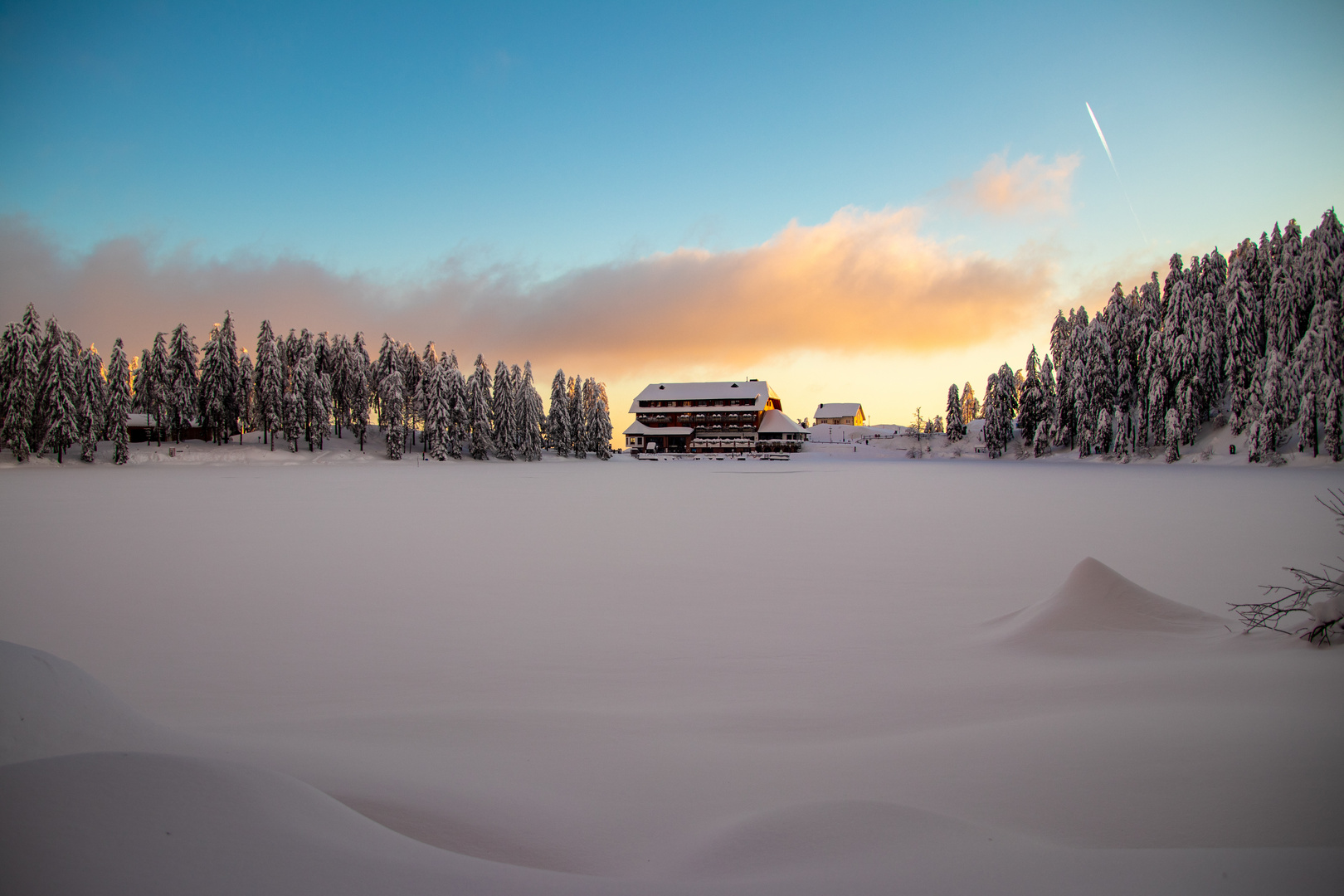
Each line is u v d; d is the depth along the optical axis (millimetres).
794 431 116938
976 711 6266
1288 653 7000
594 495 37469
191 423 74438
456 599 12867
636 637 10227
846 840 3238
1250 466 61875
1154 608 9156
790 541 20281
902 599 12703
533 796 4273
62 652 9438
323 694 7637
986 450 99000
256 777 2895
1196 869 2662
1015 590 13422
